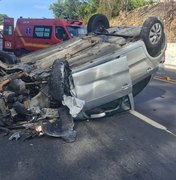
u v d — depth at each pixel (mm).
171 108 9086
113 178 4777
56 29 18438
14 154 5516
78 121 7375
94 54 7578
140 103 9617
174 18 30188
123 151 5809
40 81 6898
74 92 6809
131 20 36594
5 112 6598
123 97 7719
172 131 7031
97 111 7430
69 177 4773
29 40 19797
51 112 6758
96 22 9781
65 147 5898
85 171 4980
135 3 40781
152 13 34094
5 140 6082
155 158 5551
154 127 7219
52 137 6324
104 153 5691
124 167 5160
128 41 7992
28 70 7277
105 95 7156
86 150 5797
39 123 6590
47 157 5449
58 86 6523
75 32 18391
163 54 8359
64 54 8180
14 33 20859
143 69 7871
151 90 11789
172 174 4969
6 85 6922
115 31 8992
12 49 20984
